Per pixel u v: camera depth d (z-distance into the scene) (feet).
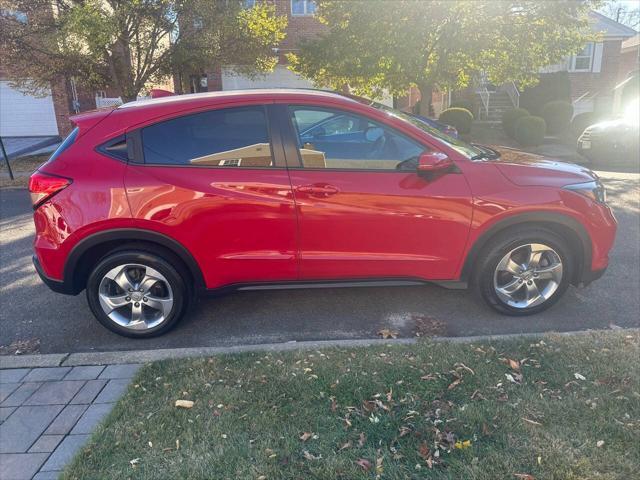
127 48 36.65
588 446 8.00
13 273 18.08
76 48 34.50
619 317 13.38
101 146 12.09
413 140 12.37
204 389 9.91
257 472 7.73
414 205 12.21
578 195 12.59
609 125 40.98
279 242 12.34
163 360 11.12
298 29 65.31
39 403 9.90
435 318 13.60
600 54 71.51
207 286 12.70
